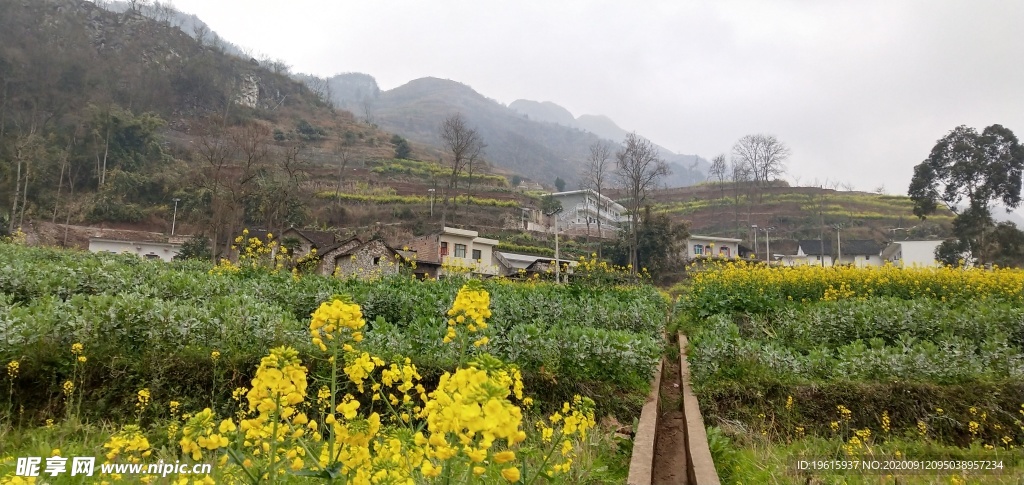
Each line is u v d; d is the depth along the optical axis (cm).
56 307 590
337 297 262
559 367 621
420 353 627
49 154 4881
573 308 971
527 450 309
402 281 1148
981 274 1286
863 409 571
